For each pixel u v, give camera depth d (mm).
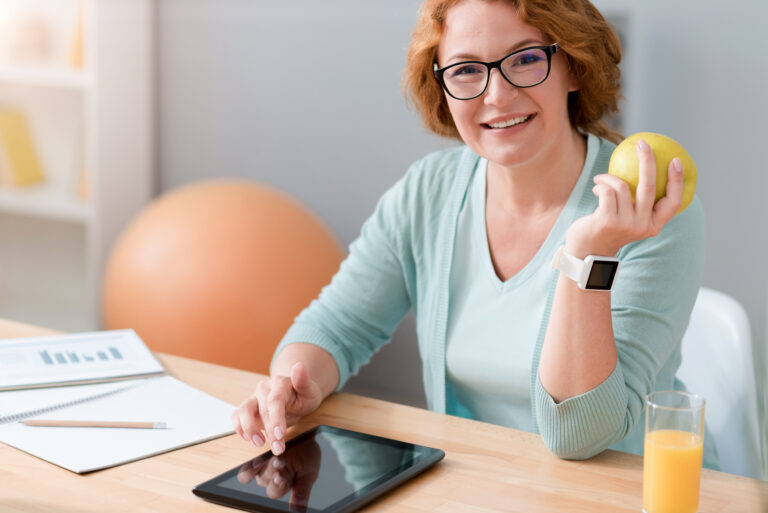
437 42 1370
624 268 1292
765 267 2678
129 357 1473
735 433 1543
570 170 1441
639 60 2766
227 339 2801
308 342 1486
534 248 1461
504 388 1443
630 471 1116
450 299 1525
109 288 2994
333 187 3350
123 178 3521
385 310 1606
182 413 1265
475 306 1490
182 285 2818
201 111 3551
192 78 3545
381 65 3186
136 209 3594
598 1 2785
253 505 984
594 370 1144
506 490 1055
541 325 1389
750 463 1513
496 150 1343
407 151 3191
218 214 2916
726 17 2656
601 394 1135
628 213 1081
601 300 1146
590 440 1136
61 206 3449
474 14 1296
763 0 2604
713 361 1609
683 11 2701
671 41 2727
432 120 1535
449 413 1536
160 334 2836
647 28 2746
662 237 1292
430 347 1537
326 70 3289
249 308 2803
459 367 1486
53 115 3686
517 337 1431
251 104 3455
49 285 3863
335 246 3031
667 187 1075
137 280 2883
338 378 1461
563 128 1416
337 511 966
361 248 1630
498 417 1484
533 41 1296
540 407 1169
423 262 1578
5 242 3912
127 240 3010
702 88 2713
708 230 2760
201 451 1150
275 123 3420
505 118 1315
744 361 1562
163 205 3039
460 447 1180
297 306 2842
